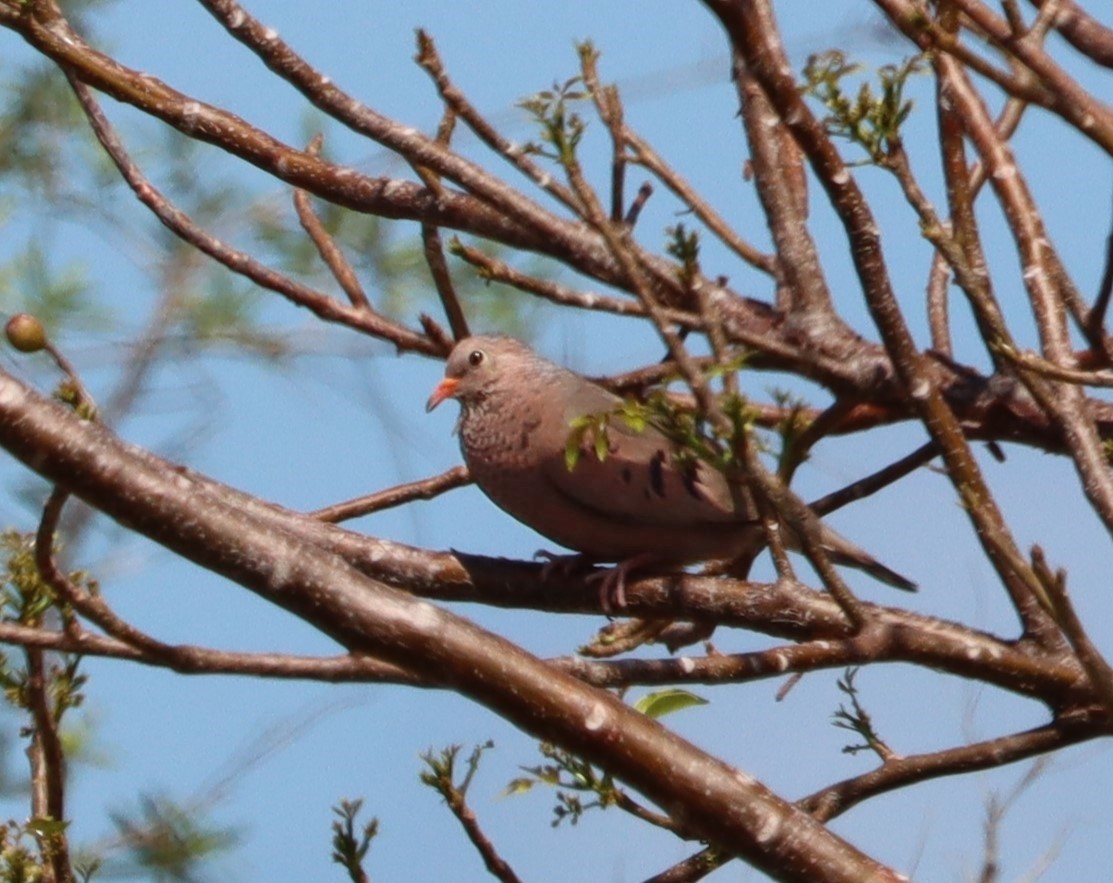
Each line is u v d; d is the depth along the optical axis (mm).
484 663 6766
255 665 7379
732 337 9000
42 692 7719
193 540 6609
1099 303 8406
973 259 9094
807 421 10086
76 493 6574
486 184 9438
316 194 10234
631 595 9211
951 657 8320
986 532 7430
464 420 11258
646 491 10539
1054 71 6039
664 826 8391
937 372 10172
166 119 9883
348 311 11125
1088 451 7867
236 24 9266
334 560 6762
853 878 6750
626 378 11023
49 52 9656
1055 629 8484
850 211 7801
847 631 8656
